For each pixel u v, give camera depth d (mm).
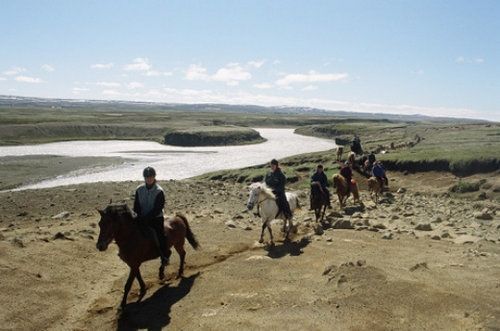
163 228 11188
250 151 84312
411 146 52719
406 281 10695
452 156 35031
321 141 114188
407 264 12648
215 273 12398
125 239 10406
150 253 10984
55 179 46500
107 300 11086
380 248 14742
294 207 17172
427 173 34469
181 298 10945
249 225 19484
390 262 12828
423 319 9016
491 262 12867
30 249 13117
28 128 101000
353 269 11266
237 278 11938
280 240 16641
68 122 116625
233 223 19062
